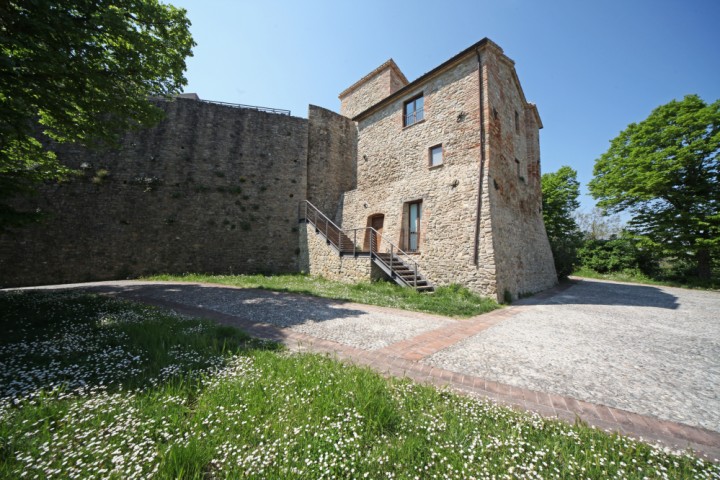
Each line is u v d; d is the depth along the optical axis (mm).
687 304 8297
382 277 9984
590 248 18953
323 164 15703
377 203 12602
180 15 5910
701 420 2389
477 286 8367
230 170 13672
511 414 2246
